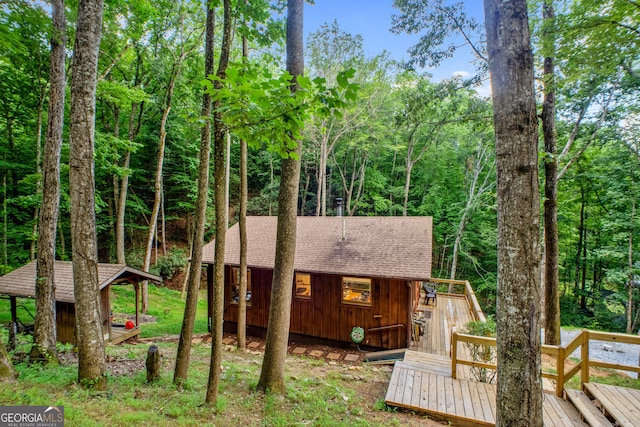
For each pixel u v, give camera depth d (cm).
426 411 479
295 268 968
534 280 284
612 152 1312
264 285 1059
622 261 1448
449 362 704
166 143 2136
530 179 285
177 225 2405
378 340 936
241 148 861
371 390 598
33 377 509
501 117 293
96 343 513
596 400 482
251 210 2556
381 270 891
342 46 1755
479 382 556
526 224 284
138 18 1268
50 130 667
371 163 2700
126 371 638
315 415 470
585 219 1748
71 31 941
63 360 691
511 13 288
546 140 884
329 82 1791
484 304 2038
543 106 888
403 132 2200
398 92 1880
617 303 1577
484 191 1884
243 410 470
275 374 536
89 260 512
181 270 2072
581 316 1661
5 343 713
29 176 1184
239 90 290
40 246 648
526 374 283
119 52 1375
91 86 509
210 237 2336
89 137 511
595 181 1472
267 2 685
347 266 935
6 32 689
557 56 655
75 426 357
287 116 300
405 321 903
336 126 2211
